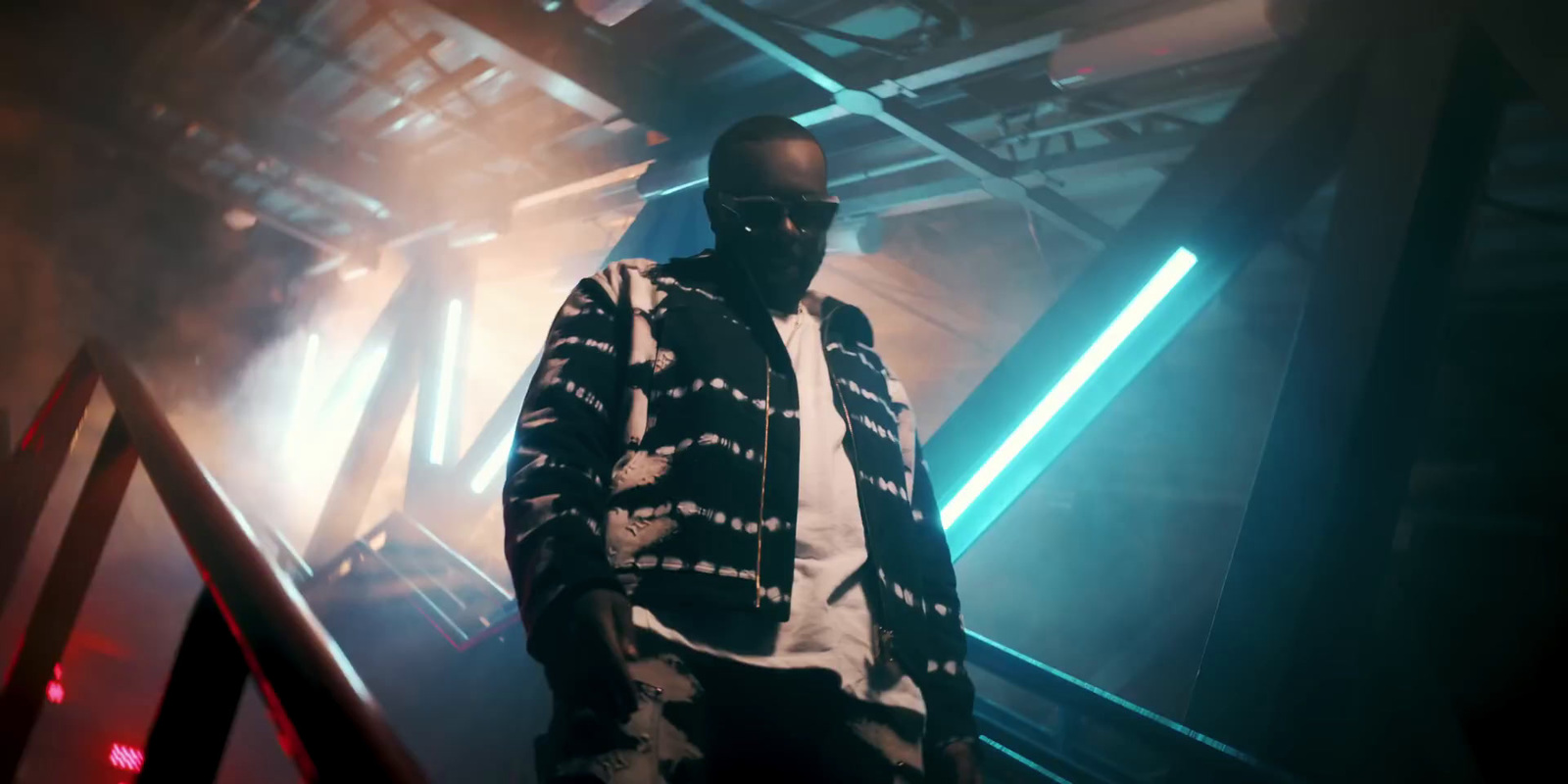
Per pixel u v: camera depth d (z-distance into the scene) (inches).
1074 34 169.3
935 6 195.5
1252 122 122.9
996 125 237.9
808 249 55.4
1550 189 218.8
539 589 40.8
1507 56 111.0
